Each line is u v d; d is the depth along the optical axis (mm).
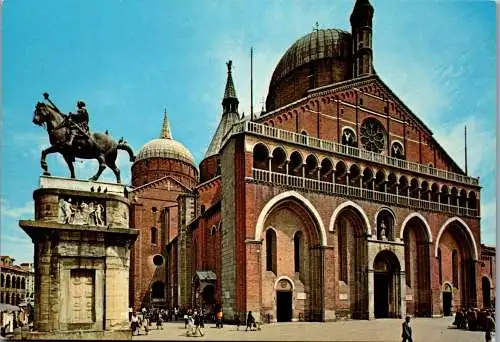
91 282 24375
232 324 40938
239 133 43156
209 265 53750
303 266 45688
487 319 30438
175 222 74188
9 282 76938
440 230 56594
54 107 26016
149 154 83125
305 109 50156
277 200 43188
